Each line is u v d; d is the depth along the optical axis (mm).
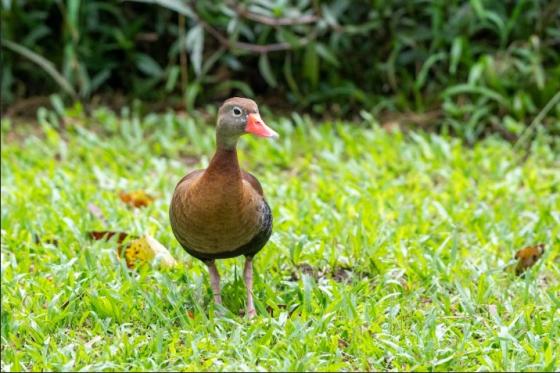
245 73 15734
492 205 11617
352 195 11398
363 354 7648
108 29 14961
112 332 8195
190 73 15430
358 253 9648
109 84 15805
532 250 9609
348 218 10703
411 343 7836
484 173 12820
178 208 8250
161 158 13609
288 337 7836
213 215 8039
